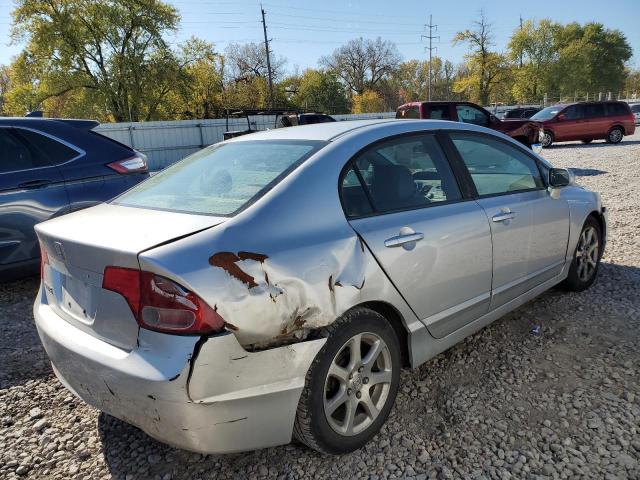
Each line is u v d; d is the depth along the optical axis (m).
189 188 2.69
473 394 2.89
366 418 2.48
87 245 2.12
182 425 1.93
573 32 62.78
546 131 19.77
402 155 2.87
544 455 2.38
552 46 60.69
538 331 3.62
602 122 20.06
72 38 38.16
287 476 2.32
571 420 2.62
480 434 2.55
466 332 3.09
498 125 14.73
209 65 47.34
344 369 2.36
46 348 2.42
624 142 20.89
